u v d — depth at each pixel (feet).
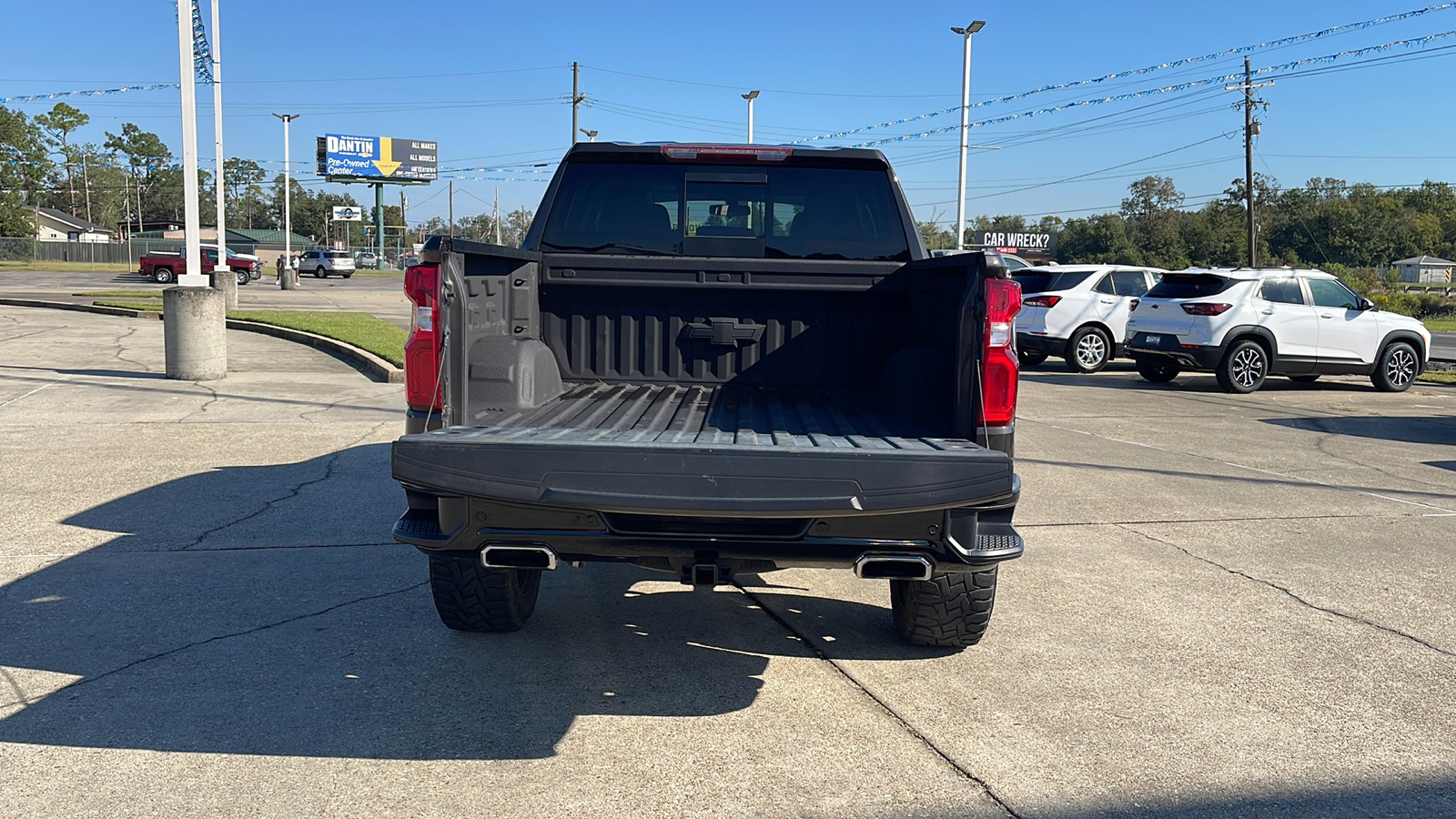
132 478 24.79
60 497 22.81
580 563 12.23
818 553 11.65
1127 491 26.43
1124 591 18.02
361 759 11.20
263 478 25.03
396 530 12.10
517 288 15.17
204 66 61.00
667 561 12.01
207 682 13.15
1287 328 50.80
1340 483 28.17
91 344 55.36
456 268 12.63
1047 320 59.26
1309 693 13.61
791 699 13.14
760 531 11.58
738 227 16.90
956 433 12.37
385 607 16.22
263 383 42.06
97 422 32.35
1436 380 59.11
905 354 13.51
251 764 11.02
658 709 12.74
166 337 42.16
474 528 11.65
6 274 165.68
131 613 15.65
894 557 11.58
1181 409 44.21
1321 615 16.85
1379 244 395.75
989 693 13.44
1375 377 53.31
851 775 11.09
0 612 15.62
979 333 12.05
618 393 15.75
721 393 16.03
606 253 16.93
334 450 28.55
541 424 13.12
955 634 14.49
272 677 13.38
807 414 14.40
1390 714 12.95
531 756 11.39
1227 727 12.50
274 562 18.39
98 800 10.20
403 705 12.63
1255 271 51.31
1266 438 36.29
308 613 15.84
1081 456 31.45
